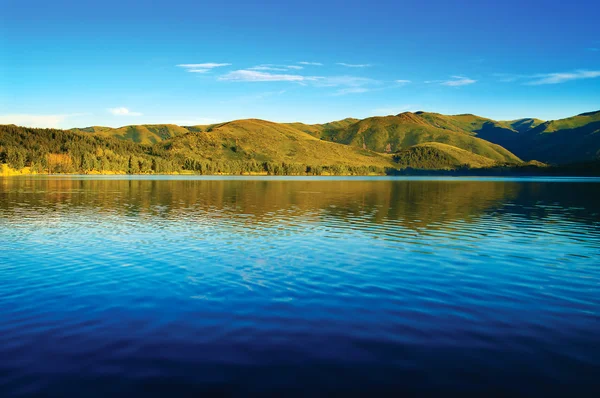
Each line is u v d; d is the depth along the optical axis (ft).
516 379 32.22
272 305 48.70
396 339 39.32
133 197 213.46
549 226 117.91
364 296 52.54
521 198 230.89
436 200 212.84
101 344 37.65
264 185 388.16
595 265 70.38
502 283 59.11
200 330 40.96
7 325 41.93
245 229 108.88
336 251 80.74
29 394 29.55
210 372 32.81
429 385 31.27
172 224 117.08
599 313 46.93
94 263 69.41
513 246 87.51
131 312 45.96
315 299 51.13
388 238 96.37
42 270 64.59
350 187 366.22
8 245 85.05
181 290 54.39
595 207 176.86
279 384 31.19
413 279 60.85
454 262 71.92
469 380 32.04
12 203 176.55
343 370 33.32
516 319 44.83
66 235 97.66
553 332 41.29
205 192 262.88
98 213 142.00
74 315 44.91
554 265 70.23
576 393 30.40
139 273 63.05
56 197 209.67
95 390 30.19
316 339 39.09
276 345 37.70
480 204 189.98
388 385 31.22
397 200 211.82
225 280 59.36
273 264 69.46
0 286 55.77
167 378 31.83
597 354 36.45
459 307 48.67
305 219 130.11
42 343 37.76
